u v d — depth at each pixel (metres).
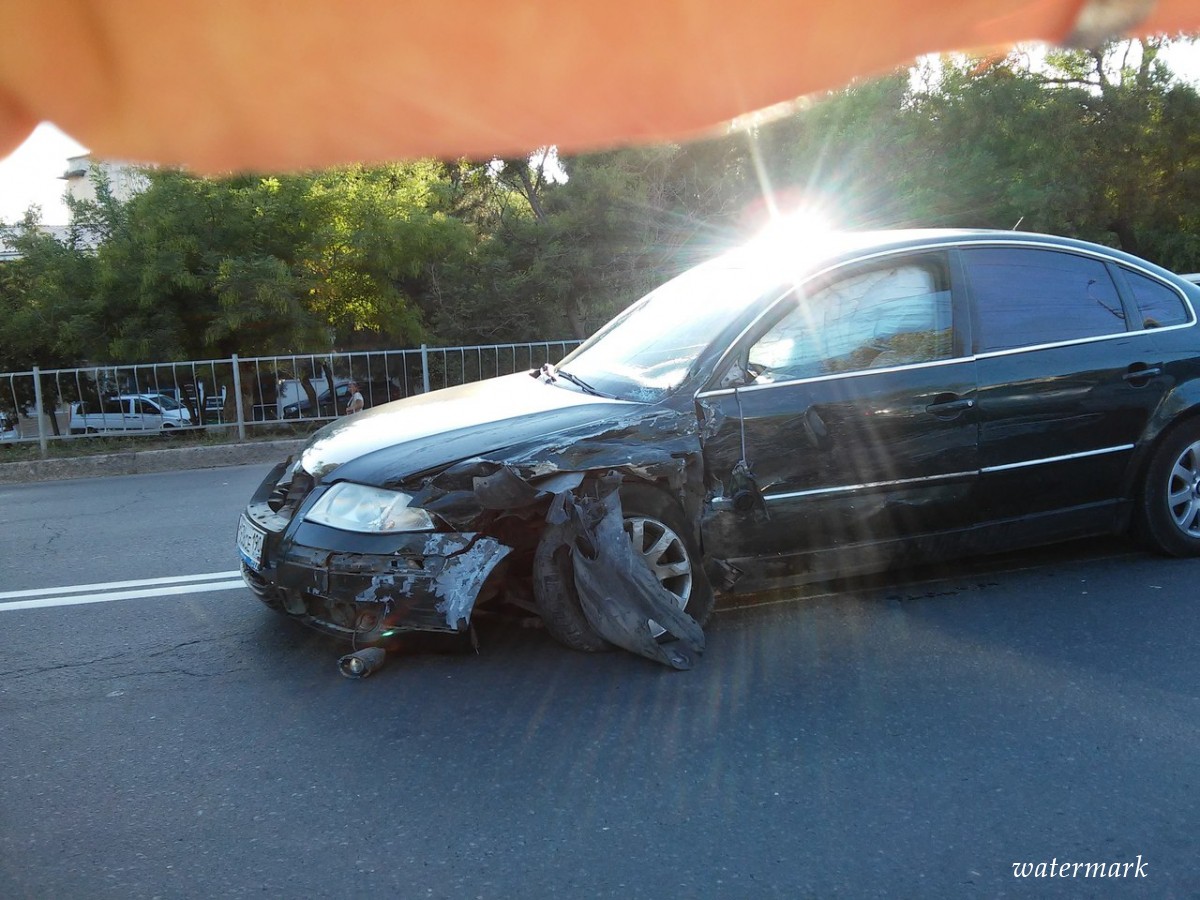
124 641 4.40
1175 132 18.62
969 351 4.41
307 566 3.71
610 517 3.75
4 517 8.05
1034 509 4.57
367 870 2.57
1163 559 4.92
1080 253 4.81
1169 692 3.48
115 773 3.16
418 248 16.98
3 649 4.36
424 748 3.25
